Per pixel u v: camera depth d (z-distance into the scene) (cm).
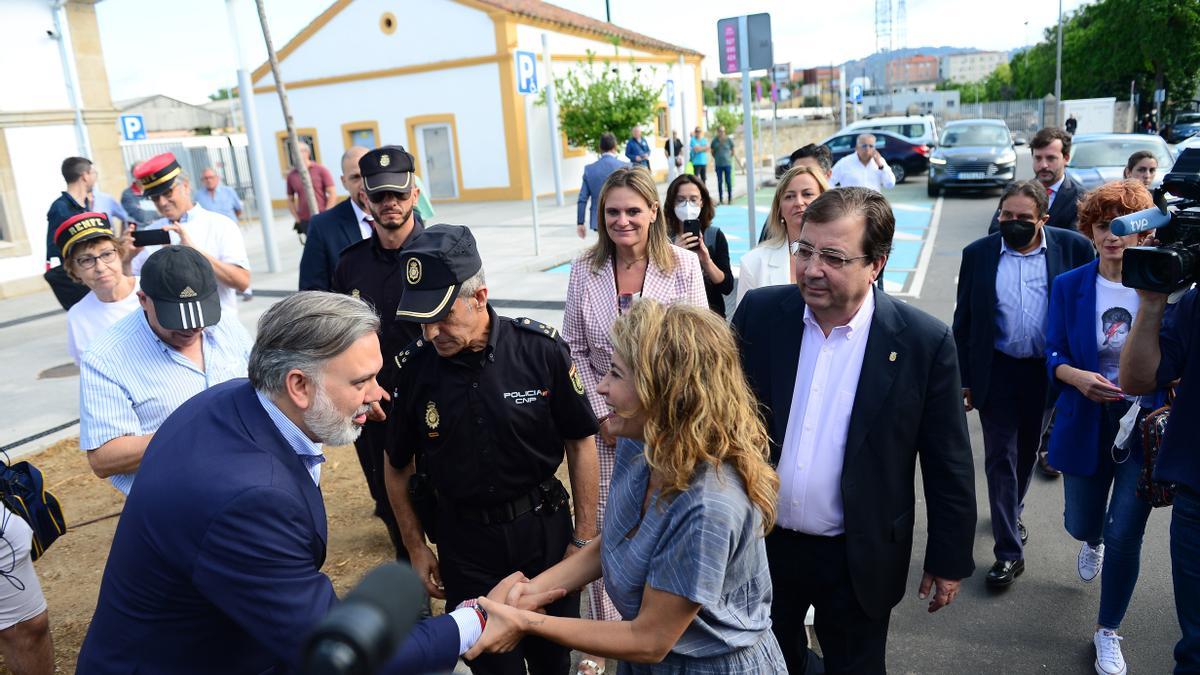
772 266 367
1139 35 3656
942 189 1792
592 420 267
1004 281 366
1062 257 361
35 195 1254
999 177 1723
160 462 171
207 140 2052
